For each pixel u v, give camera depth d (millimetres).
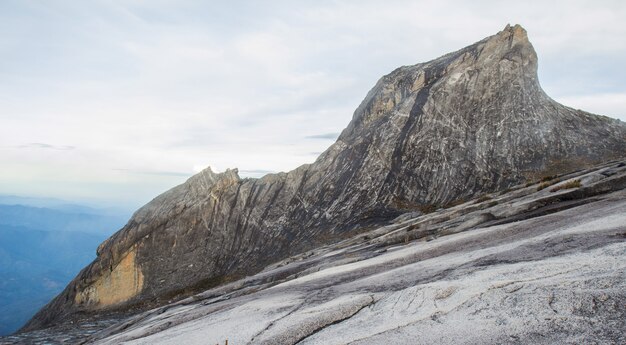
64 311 40719
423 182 46156
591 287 7234
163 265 43562
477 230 17406
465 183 44625
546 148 46438
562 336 5902
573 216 14375
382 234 29750
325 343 8164
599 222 12219
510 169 44781
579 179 21938
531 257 10656
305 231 44500
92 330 29578
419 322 7945
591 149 45562
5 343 26688
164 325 16203
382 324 8406
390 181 47375
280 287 16531
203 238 45938
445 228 21703
